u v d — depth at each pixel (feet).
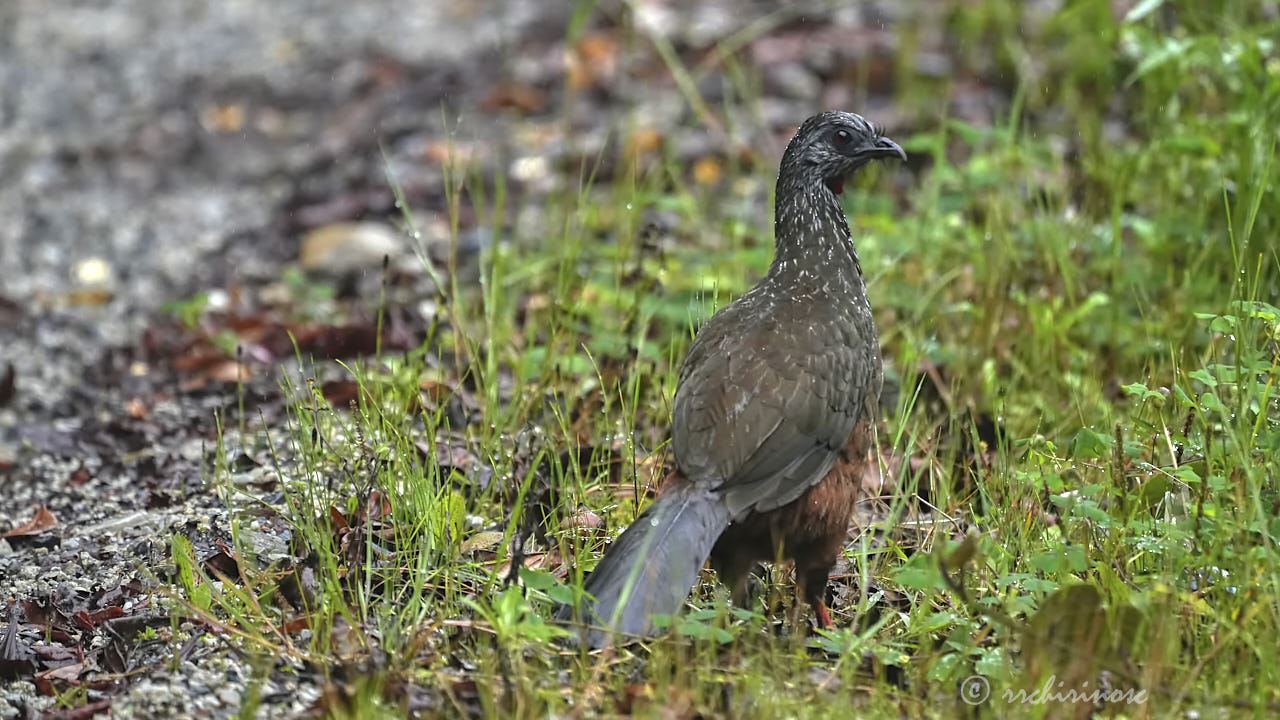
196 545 29.89
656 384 34.09
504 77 62.75
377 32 70.95
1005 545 27.20
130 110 64.69
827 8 64.64
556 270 42.16
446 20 71.56
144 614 27.27
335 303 44.62
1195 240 37.50
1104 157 42.37
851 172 29.60
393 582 27.40
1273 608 23.81
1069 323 34.91
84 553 30.32
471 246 47.21
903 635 25.35
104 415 38.88
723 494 25.39
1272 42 38.75
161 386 40.29
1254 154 35.91
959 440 32.27
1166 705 22.67
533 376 35.86
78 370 42.19
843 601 27.68
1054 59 51.65
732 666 24.06
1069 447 31.60
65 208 54.65
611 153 54.08
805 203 29.19
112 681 25.35
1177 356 33.19
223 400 38.65
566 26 68.18
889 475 30.68
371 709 22.93
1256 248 35.70
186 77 67.97
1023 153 43.11
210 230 52.42
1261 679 22.94
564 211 47.01
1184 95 43.57
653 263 39.22
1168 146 38.19
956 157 50.11
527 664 24.52
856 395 27.12
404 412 31.01
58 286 48.52
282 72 67.51
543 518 29.48
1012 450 31.01
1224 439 26.96
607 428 32.17
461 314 37.19
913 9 61.31
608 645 24.26
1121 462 27.43
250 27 74.18
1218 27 41.83
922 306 36.40
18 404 39.65
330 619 25.32
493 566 27.76
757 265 38.88
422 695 23.95
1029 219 39.99
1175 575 25.03
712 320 28.19
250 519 30.71
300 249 50.01
